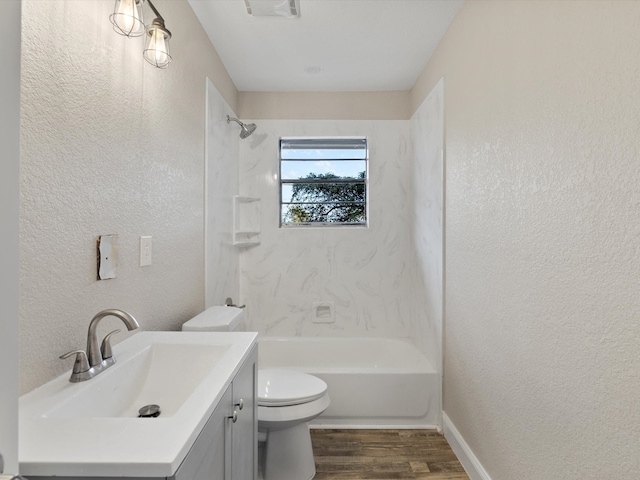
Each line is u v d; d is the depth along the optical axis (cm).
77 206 104
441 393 221
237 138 296
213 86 227
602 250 94
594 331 98
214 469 86
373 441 211
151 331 147
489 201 158
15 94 49
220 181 244
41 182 91
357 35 221
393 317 304
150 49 125
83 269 107
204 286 211
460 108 192
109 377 101
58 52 96
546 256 118
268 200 306
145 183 143
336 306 305
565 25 108
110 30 120
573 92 104
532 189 125
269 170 305
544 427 120
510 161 140
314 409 174
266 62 255
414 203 287
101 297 116
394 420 227
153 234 149
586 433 101
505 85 144
